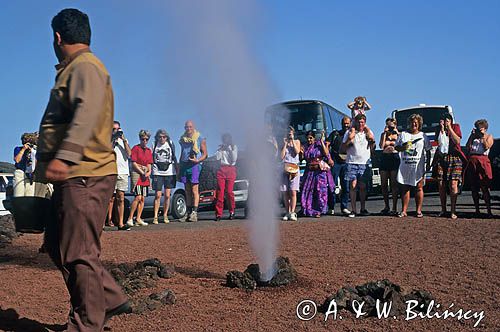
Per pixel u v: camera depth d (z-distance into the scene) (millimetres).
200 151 13492
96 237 4191
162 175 13195
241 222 12766
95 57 4176
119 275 6418
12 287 6410
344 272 7051
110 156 4254
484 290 6164
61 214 4094
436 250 8195
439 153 11578
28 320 5172
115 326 5000
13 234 10141
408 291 5691
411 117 11680
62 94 4078
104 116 4168
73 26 4148
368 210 14797
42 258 8273
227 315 5359
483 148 11430
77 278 4125
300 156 13594
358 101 13477
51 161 3881
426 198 19297
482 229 9656
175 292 6125
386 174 12492
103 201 4195
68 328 4164
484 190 11477
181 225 12578
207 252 8523
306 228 10508
